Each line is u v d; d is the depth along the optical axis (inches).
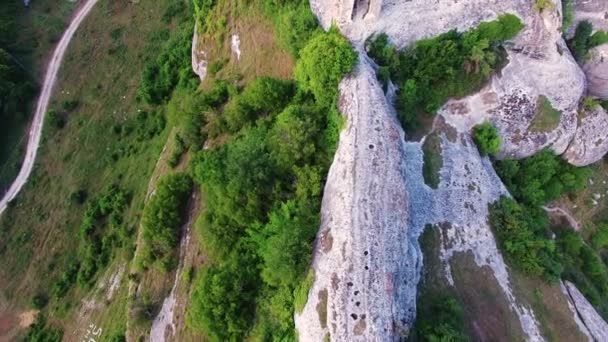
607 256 1678.2
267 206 1283.2
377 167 1154.0
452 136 1414.9
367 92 1238.9
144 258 1523.1
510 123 1477.6
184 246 1496.1
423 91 1400.1
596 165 1770.4
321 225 1152.8
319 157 1254.3
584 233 1678.2
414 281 1141.1
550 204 1678.2
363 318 1013.2
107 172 2134.6
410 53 1418.6
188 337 1357.0
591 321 1293.1
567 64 1528.1
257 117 1482.5
